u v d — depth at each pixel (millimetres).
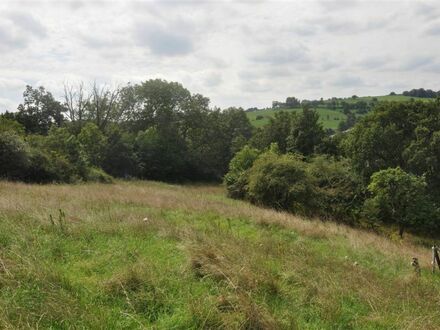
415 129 27906
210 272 6195
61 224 8508
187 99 54031
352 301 6230
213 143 53969
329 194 22656
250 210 15625
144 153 44000
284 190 21906
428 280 8391
